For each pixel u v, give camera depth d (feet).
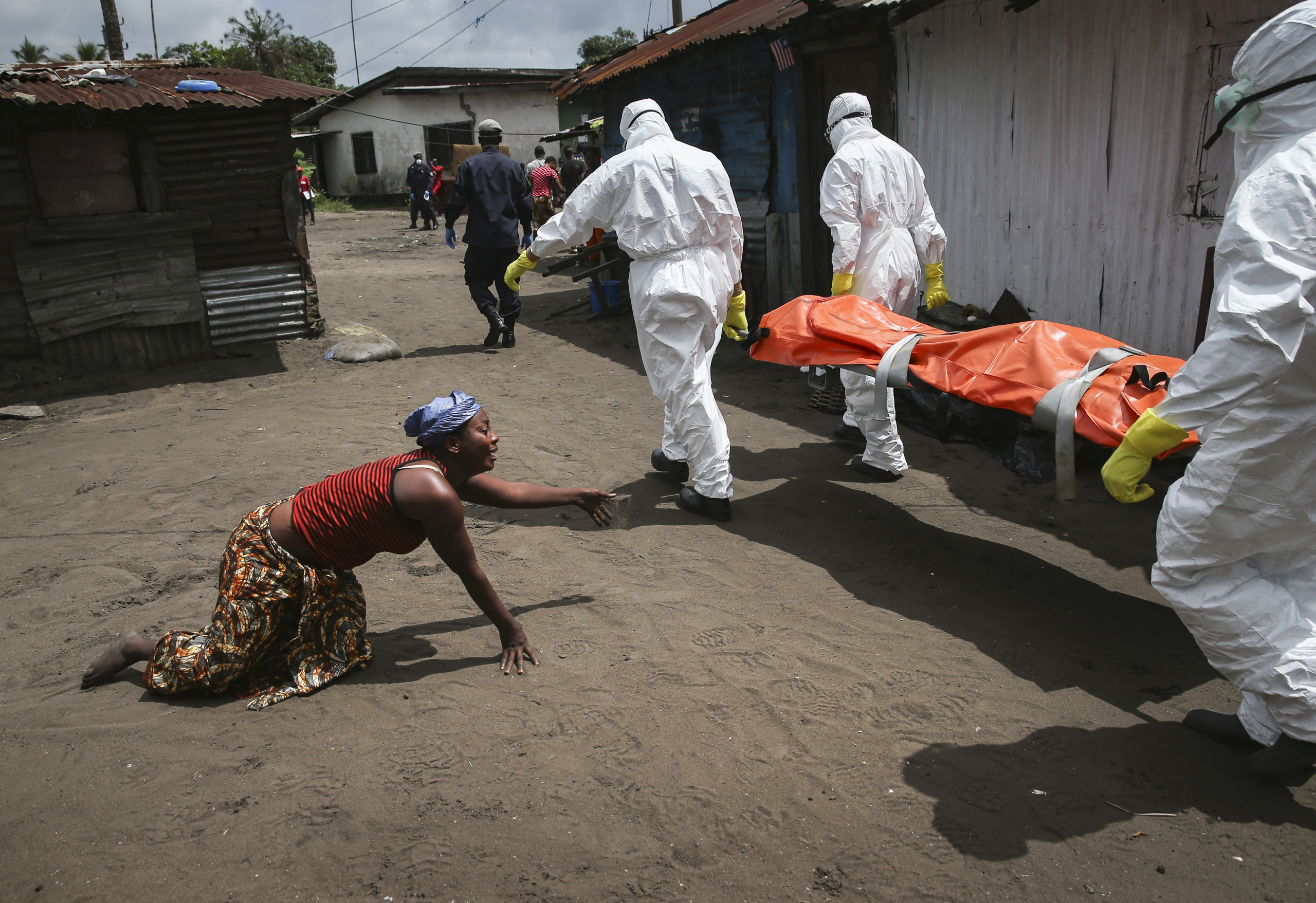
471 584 10.75
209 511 16.55
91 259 26.58
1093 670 11.09
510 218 29.50
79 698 10.73
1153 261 18.84
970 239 24.22
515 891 7.70
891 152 17.16
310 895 7.67
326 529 10.37
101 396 25.48
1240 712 9.46
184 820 8.54
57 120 25.54
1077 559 14.30
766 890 7.72
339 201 110.83
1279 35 7.90
